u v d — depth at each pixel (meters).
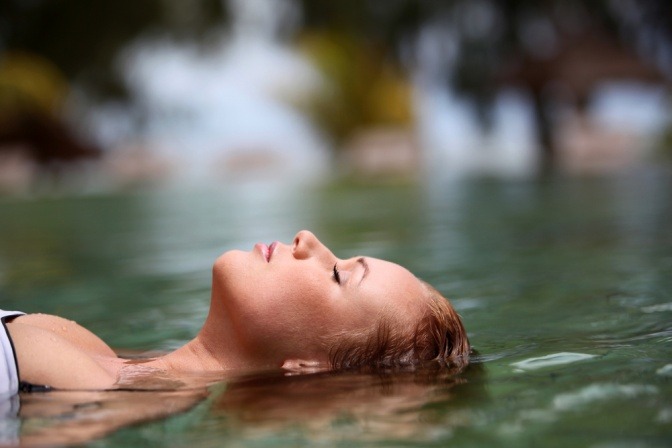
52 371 2.56
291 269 2.98
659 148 20.00
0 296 4.58
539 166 16.80
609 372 2.52
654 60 20.66
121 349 3.39
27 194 13.37
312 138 23.36
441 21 20.73
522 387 2.40
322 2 23.98
